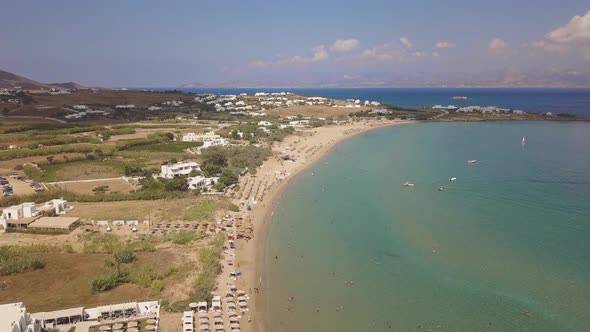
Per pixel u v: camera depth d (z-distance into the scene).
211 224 101.25
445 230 96.19
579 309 63.97
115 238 91.44
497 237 91.25
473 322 61.59
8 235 94.00
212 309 65.19
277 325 62.12
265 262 83.00
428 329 60.25
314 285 73.88
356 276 76.56
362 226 100.75
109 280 70.75
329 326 61.78
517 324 60.69
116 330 58.91
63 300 66.69
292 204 119.81
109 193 126.25
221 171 151.88
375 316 63.94
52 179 142.38
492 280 73.19
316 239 94.12
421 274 76.31
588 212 105.50
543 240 88.75
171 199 120.50
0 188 129.75
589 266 76.94
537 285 71.06
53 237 93.19
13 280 72.88
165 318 62.72
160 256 82.88
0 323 51.75
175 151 189.75
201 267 78.12
